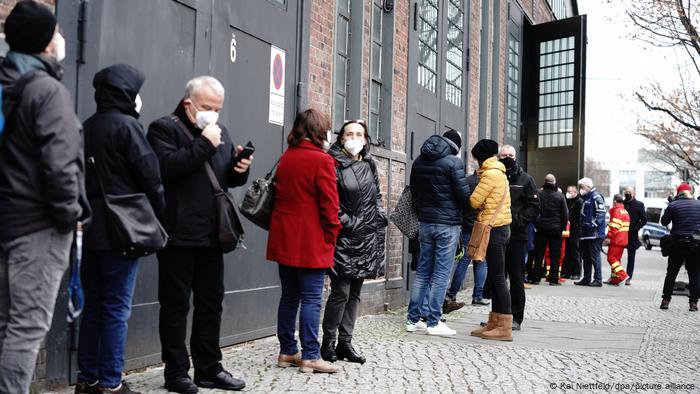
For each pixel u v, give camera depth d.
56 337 4.82
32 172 3.59
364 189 6.01
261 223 5.78
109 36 5.19
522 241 8.46
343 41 9.27
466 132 14.14
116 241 4.28
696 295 11.10
